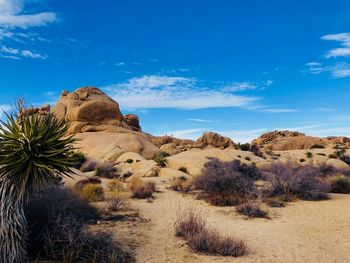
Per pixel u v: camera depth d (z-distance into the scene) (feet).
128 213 44.16
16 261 19.30
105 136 201.98
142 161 131.44
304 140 267.59
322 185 60.18
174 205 52.80
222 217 43.16
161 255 26.76
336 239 32.55
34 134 19.26
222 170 67.36
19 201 19.26
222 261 25.66
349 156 187.73
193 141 296.10
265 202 53.42
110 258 23.79
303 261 26.09
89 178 75.87
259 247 29.66
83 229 28.27
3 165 18.53
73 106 242.78
